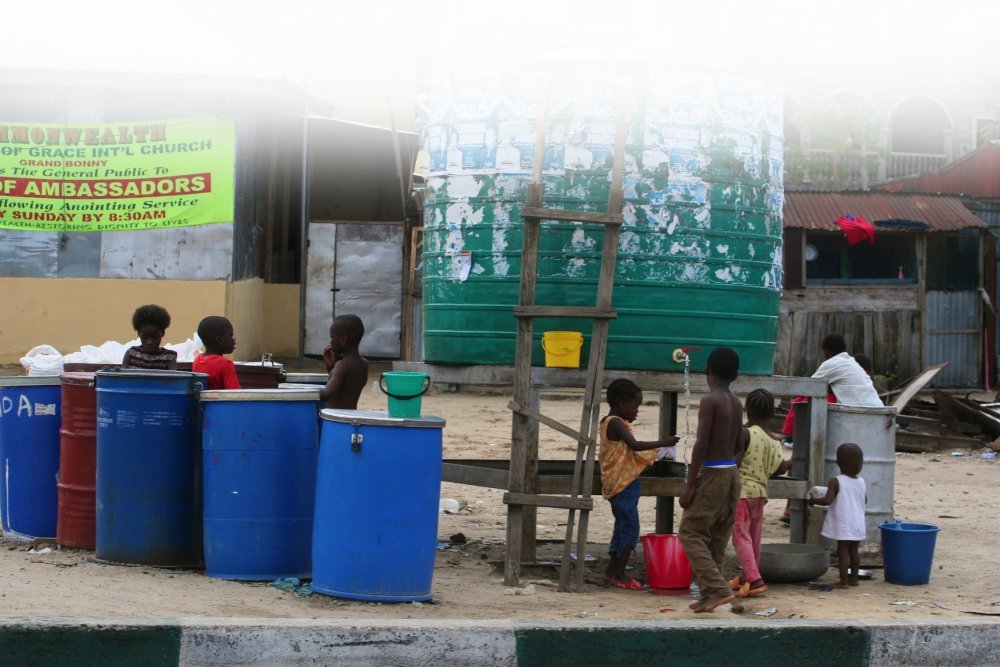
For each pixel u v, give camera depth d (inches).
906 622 243.8
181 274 794.8
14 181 783.7
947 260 882.8
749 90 314.5
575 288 302.0
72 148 784.3
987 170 965.8
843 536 298.8
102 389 278.7
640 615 258.8
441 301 317.4
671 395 361.1
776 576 300.7
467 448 541.6
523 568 306.7
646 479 306.5
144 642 214.4
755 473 292.0
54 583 252.1
